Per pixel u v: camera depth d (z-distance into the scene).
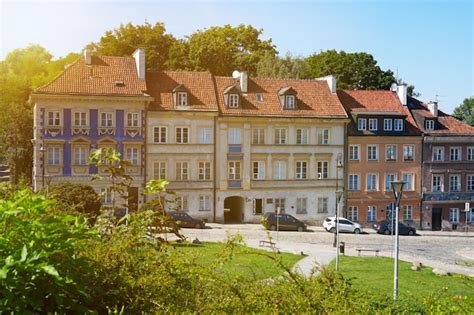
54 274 6.54
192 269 8.84
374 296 12.11
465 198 73.62
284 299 8.74
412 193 71.81
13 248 6.93
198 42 99.06
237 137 65.00
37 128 58.25
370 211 70.25
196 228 57.50
